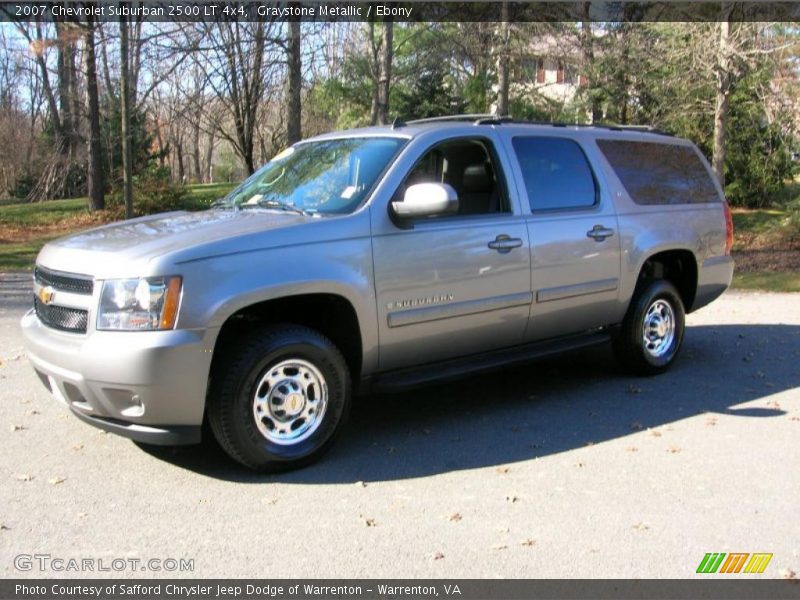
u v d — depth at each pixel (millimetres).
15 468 4609
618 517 3998
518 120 5992
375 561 3543
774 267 14766
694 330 8898
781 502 4191
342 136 5766
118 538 3750
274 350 4398
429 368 5305
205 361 4203
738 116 22406
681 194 6910
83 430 5270
